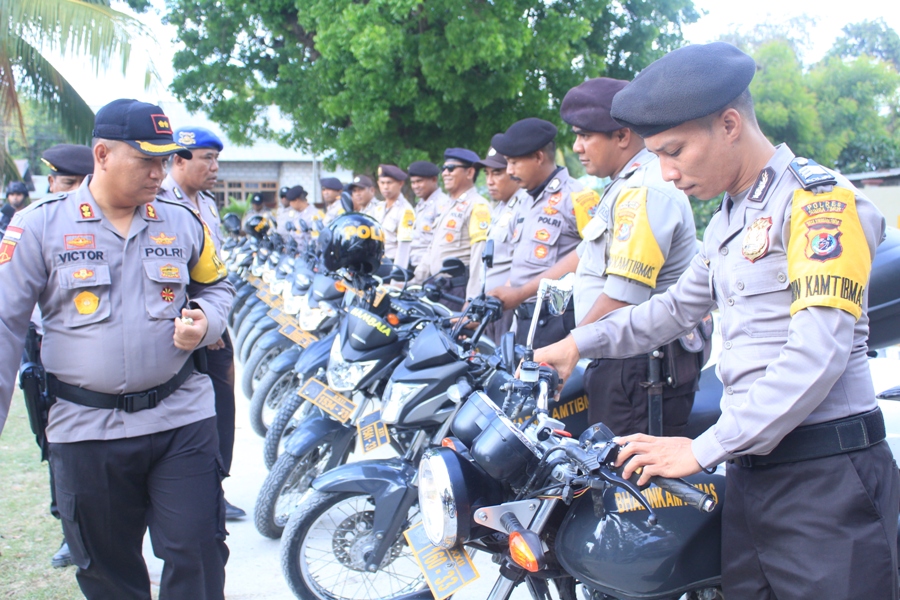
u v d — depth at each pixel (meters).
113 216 2.34
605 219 2.75
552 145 3.87
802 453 1.61
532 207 3.91
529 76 10.78
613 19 11.85
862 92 20.03
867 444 1.60
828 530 1.58
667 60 1.65
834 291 1.48
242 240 8.71
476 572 2.13
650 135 1.69
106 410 2.28
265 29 11.67
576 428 2.93
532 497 1.88
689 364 2.59
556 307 2.22
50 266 2.23
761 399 1.53
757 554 1.70
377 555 2.68
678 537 1.87
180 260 2.43
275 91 11.49
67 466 2.29
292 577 2.79
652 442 1.66
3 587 3.07
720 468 2.23
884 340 2.48
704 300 2.01
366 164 11.71
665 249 2.49
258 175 26.89
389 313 3.36
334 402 3.31
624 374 2.62
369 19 9.35
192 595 2.38
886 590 1.56
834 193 1.54
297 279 5.59
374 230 3.66
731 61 1.62
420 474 1.98
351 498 2.79
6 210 8.92
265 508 3.41
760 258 1.65
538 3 10.44
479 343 3.55
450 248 5.99
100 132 2.23
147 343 2.30
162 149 2.23
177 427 2.37
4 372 2.11
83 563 2.40
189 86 12.04
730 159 1.66
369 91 9.91
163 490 2.37
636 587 1.85
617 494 1.92
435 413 2.62
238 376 7.18
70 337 2.25
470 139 11.13
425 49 9.60
